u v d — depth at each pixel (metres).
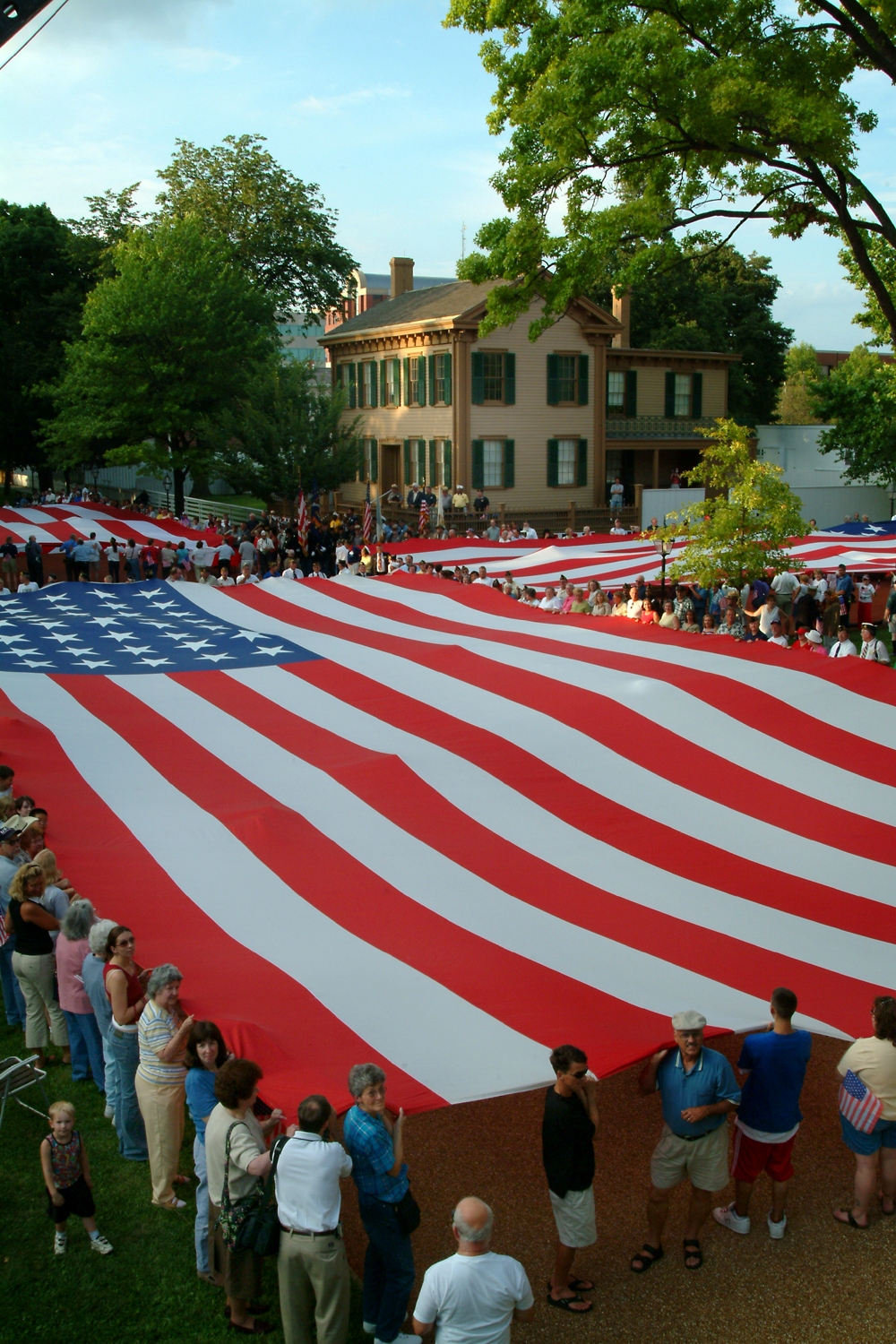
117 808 8.56
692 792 9.12
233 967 6.40
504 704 10.88
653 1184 6.26
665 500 32.22
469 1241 4.89
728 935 6.97
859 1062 6.60
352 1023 5.83
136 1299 6.08
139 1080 6.71
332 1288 5.36
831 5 16.41
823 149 15.88
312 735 10.30
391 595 16.22
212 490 55.84
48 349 53.41
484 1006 6.01
